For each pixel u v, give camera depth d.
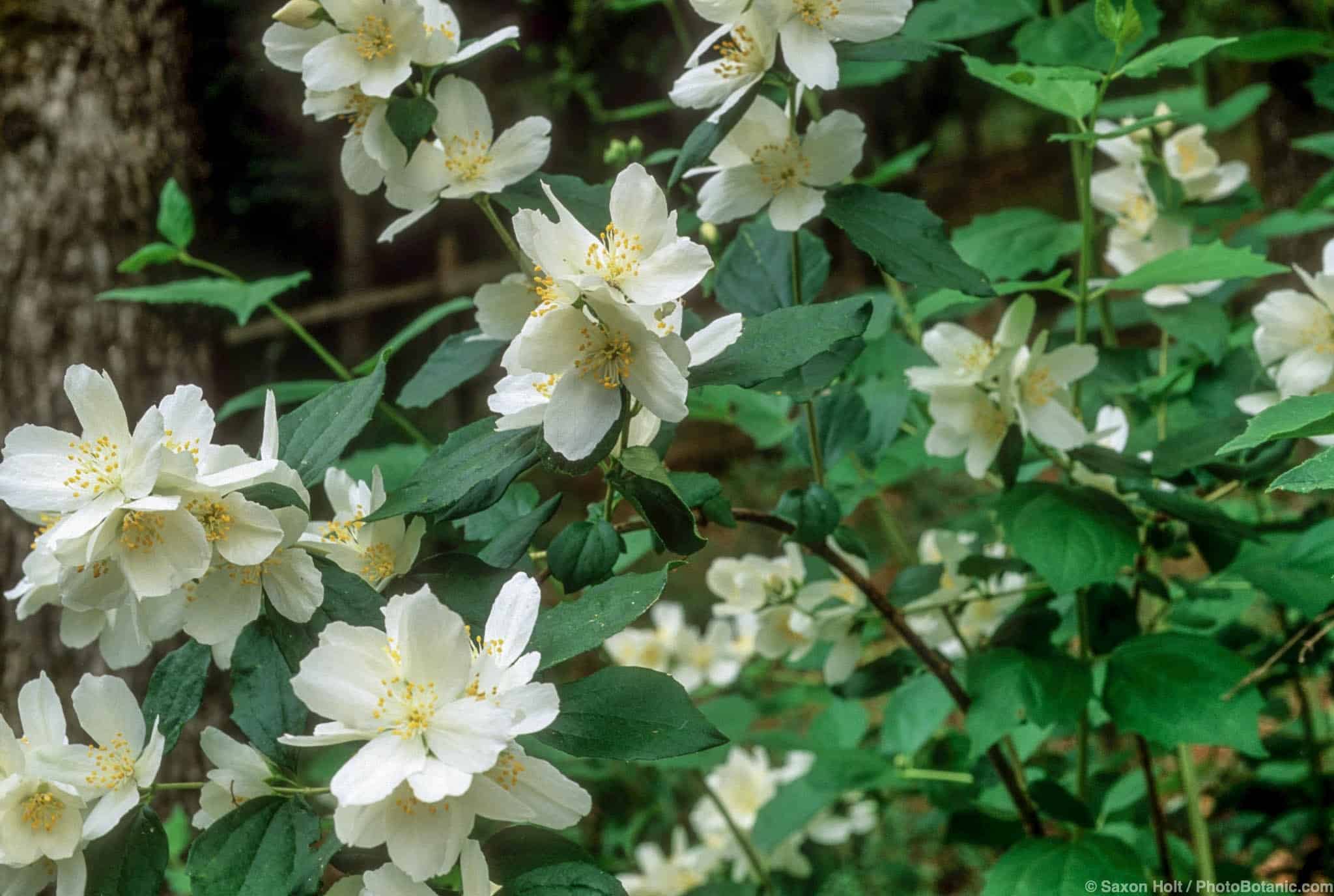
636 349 0.53
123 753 0.56
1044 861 0.67
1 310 1.24
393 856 0.52
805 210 0.62
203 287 0.77
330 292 2.52
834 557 0.68
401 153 0.61
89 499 0.54
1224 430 0.67
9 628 1.17
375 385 0.58
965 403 0.68
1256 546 0.72
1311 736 0.84
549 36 2.27
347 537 0.59
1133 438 0.76
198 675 0.57
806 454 0.70
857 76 0.83
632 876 1.00
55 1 1.28
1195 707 0.66
